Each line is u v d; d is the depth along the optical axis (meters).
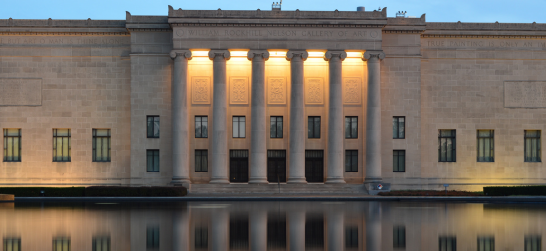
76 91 59.59
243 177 58.78
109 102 59.62
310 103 59.00
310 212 36.25
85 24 59.38
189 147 58.22
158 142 58.22
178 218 32.06
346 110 58.91
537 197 51.75
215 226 28.28
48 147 59.44
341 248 21.72
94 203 45.38
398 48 59.41
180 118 56.59
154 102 58.34
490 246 22.17
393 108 59.31
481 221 30.98
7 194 49.88
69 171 59.34
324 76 59.09
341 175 57.12
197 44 56.66
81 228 27.38
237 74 58.84
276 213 35.41
